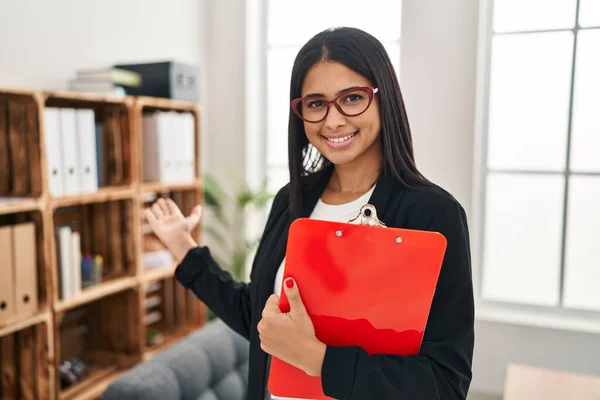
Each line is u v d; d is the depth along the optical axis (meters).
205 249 1.21
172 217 1.22
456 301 0.81
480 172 2.83
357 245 0.74
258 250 1.15
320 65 0.87
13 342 1.94
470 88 2.71
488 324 2.77
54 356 1.93
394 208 0.90
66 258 2.00
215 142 3.40
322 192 1.07
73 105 2.33
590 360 2.61
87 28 2.47
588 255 2.73
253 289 1.06
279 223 1.10
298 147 1.05
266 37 3.40
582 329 2.59
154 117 2.48
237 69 3.31
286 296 0.75
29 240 1.82
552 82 2.71
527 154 2.79
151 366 1.55
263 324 0.76
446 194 0.88
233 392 1.76
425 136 2.80
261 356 1.03
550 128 2.74
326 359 0.74
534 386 1.70
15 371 1.94
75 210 2.38
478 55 2.68
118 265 2.39
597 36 2.62
